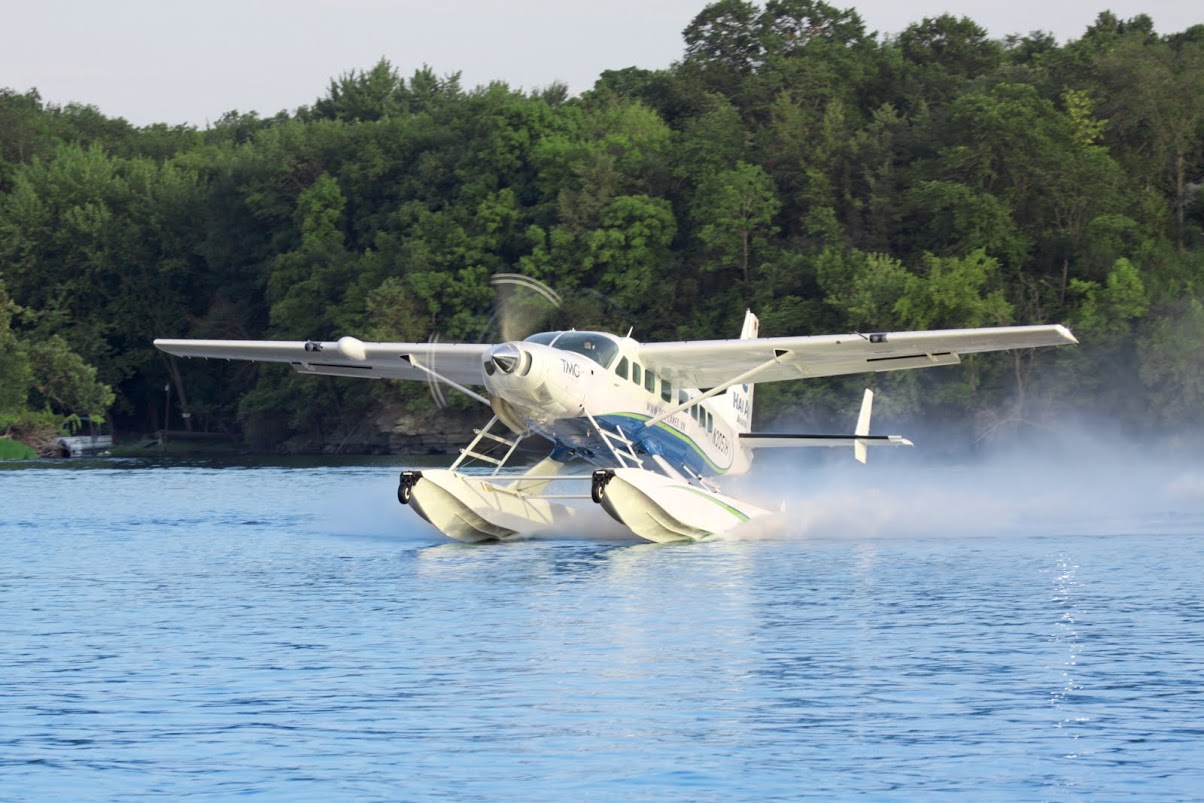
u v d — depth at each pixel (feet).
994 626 143.54
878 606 156.76
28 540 239.91
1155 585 171.01
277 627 145.59
